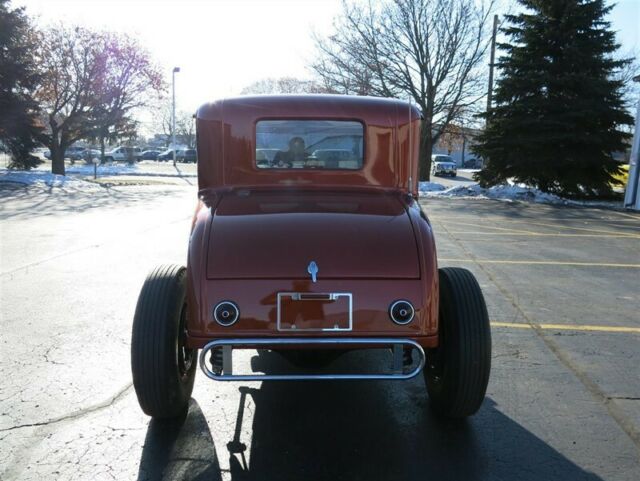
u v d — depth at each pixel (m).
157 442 3.38
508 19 22.34
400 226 3.36
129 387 4.11
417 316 3.10
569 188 21.22
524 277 7.86
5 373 4.30
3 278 7.29
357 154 3.99
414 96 26.19
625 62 21.22
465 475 3.10
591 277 7.95
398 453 3.31
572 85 20.64
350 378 3.09
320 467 3.16
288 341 3.05
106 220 13.20
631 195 18.38
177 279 3.55
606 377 4.42
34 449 3.27
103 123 30.12
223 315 3.03
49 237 10.58
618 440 3.48
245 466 3.15
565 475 3.10
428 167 27.41
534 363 4.69
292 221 3.35
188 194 21.33
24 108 27.44
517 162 21.23
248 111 3.90
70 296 6.45
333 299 3.06
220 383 4.29
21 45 27.08
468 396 3.38
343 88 26.62
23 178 24.47
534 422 3.70
